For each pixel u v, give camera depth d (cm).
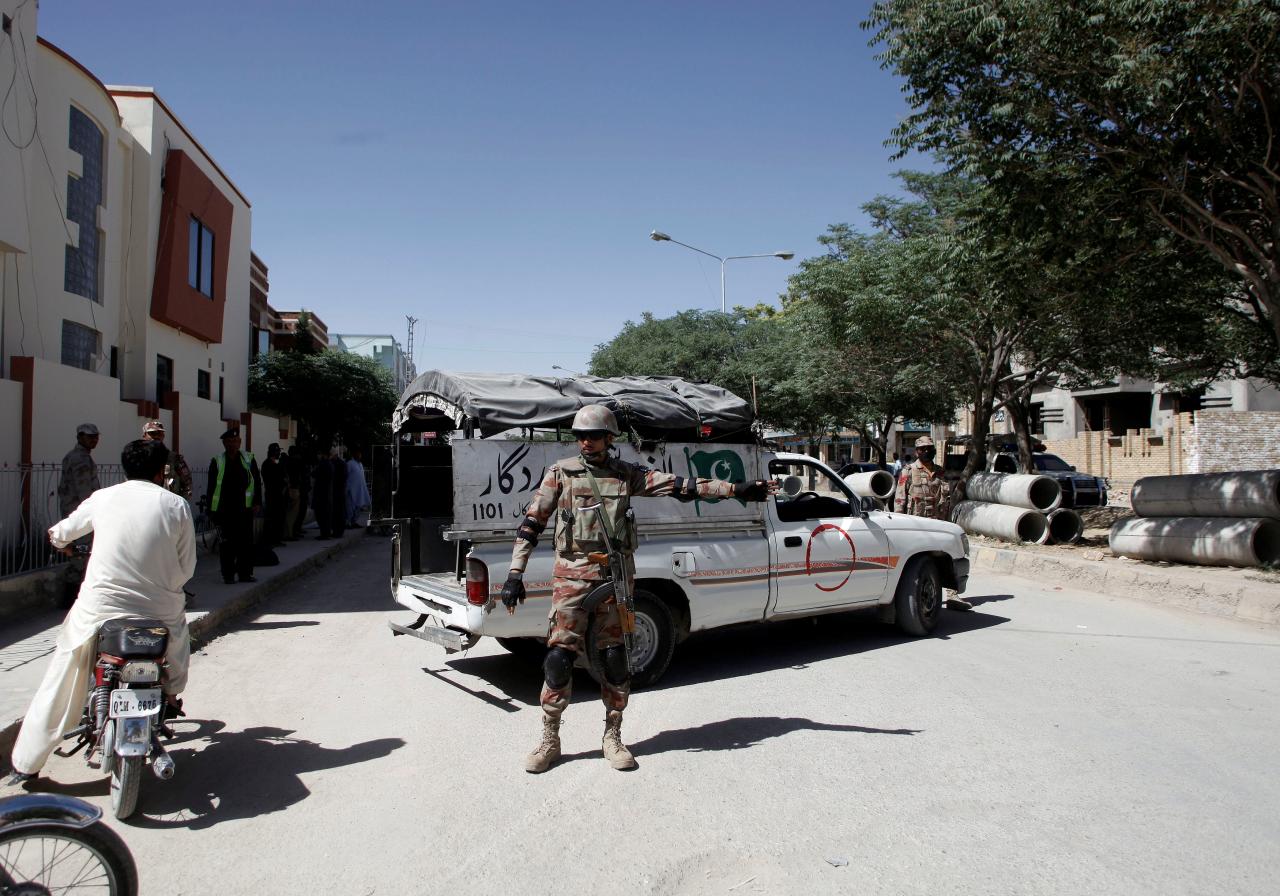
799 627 870
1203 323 1474
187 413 1659
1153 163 972
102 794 438
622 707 483
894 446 4638
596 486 483
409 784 452
